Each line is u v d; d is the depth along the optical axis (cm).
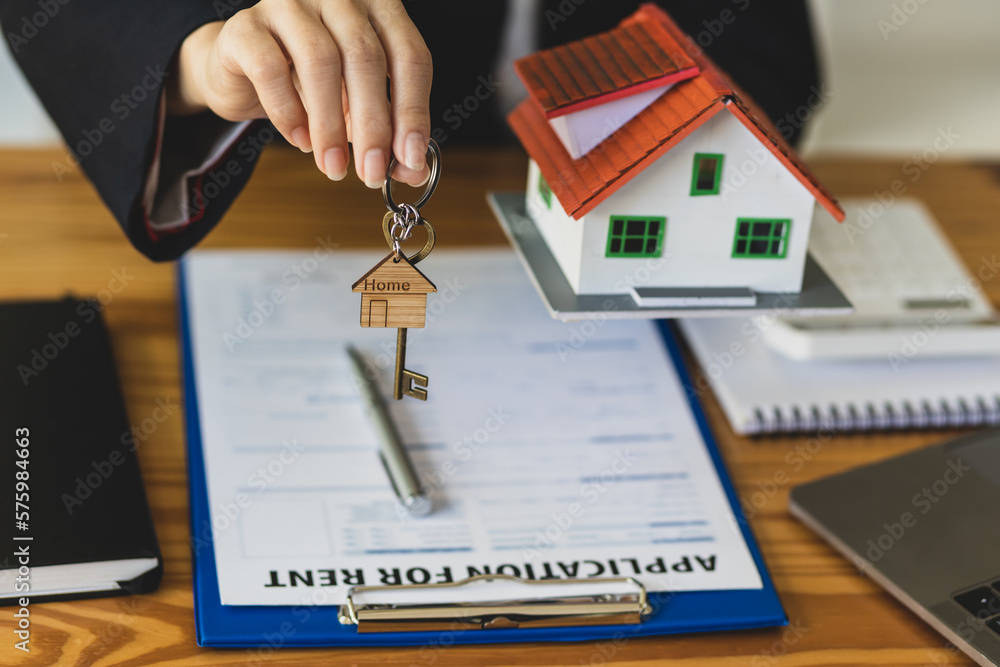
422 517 55
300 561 51
